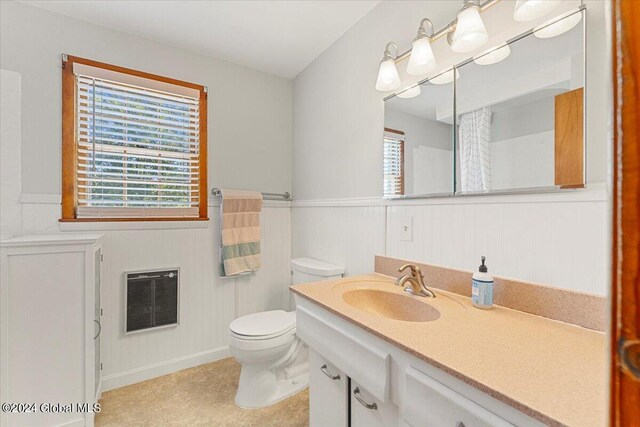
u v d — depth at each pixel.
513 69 1.08
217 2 1.66
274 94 2.54
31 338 1.35
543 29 1.00
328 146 2.12
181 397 1.77
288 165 2.62
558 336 0.83
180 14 1.76
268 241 2.49
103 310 1.83
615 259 0.26
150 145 2.02
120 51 1.90
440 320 0.95
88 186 1.83
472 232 1.21
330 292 1.27
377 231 1.69
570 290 0.92
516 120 1.07
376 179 1.70
